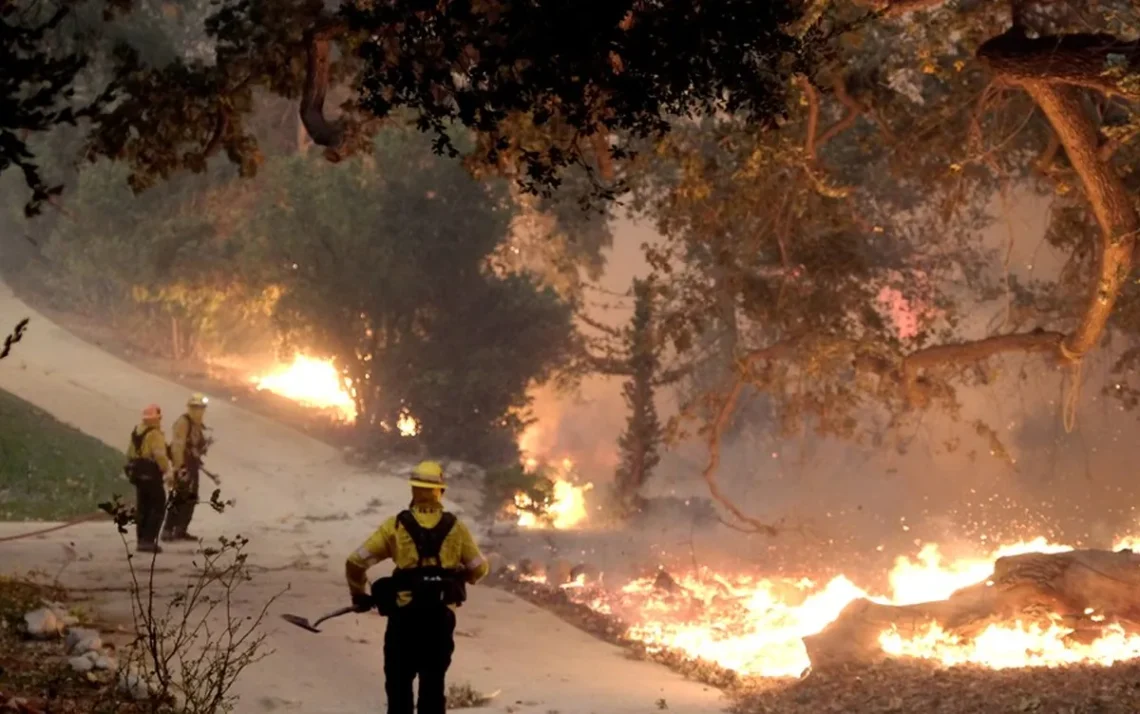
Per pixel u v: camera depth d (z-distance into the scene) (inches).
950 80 724.0
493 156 522.3
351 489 1093.8
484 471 1293.1
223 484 1054.4
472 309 1339.8
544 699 421.7
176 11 1471.5
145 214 1529.3
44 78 425.4
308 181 1330.0
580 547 979.3
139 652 400.2
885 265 914.7
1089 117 597.3
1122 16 597.6
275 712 366.6
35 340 1478.8
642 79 425.7
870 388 822.5
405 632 300.7
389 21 432.5
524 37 411.8
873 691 433.7
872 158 860.6
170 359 1550.2
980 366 833.5
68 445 1032.2
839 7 603.8
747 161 687.7
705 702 437.1
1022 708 379.9
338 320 1312.7
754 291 835.4
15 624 425.1
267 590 585.3
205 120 667.4
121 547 725.3
